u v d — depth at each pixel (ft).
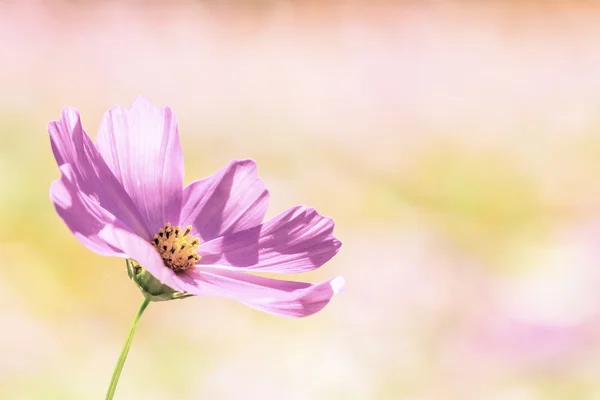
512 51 13.15
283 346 4.13
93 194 2.17
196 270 2.22
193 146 8.14
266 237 2.24
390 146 8.10
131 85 9.71
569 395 3.49
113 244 2.09
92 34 10.75
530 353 3.59
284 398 3.77
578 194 6.84
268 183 6.85
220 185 2.28
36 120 7.18
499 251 5.15
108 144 2.24
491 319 3.82
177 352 4.03
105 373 3.84
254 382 3.83
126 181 2.24
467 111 9.76
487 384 3.63
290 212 2.25
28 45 9.67
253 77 11.07
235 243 2.25
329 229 2.24
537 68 12.21
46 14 10.71
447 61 12.52
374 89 10.79
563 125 9.02
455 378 3.69
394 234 5.60
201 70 10.78
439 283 4.45
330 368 3.90
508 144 8.29
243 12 13.34
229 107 9.36
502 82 11.43
